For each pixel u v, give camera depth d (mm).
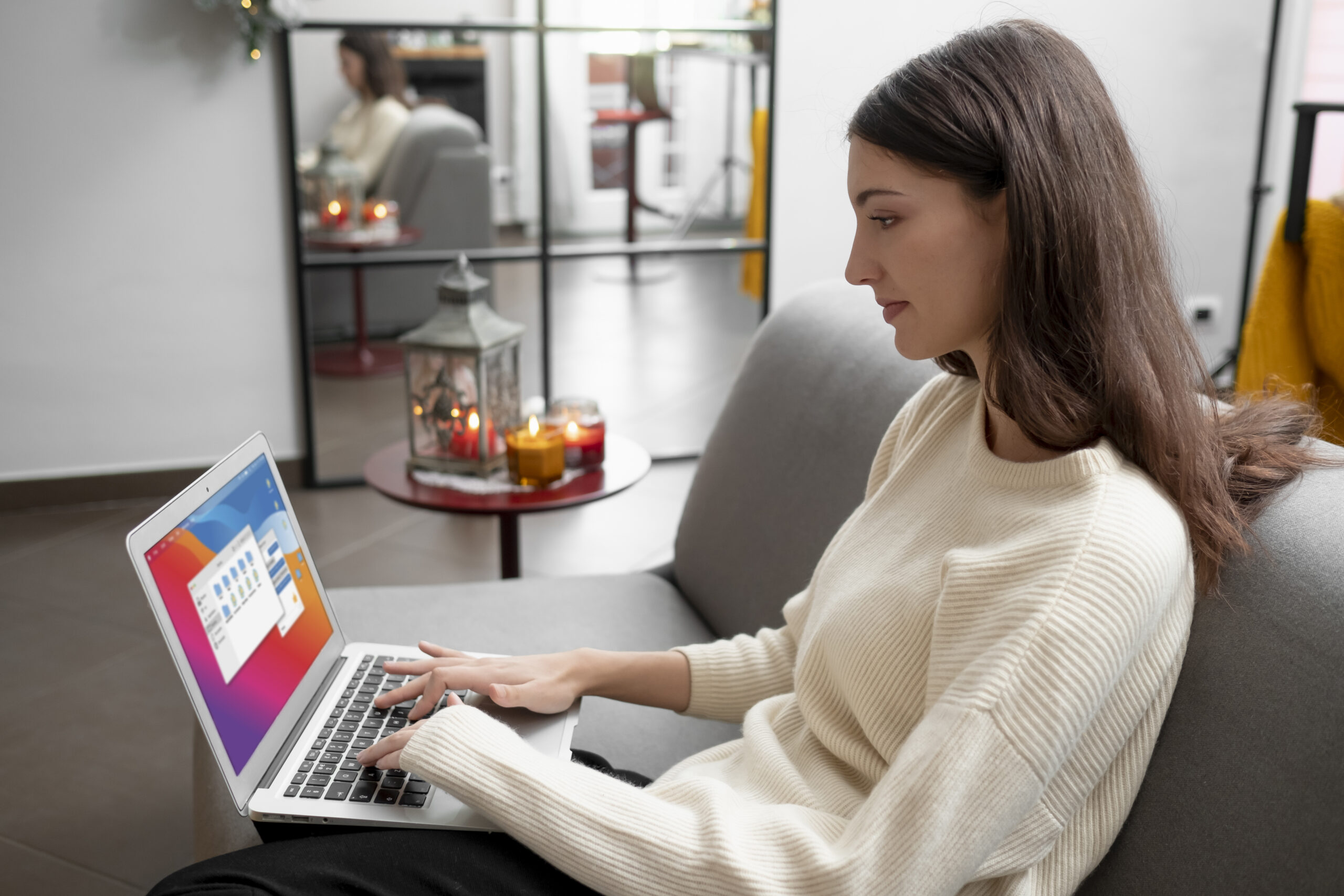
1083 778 853
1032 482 917
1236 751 842
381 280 3416
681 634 1684
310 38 3197
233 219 3252
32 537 3080
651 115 3516
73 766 2064
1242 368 2254
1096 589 814
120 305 3217
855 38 3572
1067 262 879
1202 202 3928
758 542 1636
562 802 913
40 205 3094
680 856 871
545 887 916
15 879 1761
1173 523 866
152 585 971
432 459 1966
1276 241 2189
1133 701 854
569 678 1193
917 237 916
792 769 1043
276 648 1154
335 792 1025
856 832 833
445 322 1906
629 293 3641
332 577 2881
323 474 3488
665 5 3436
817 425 1590
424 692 1176
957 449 1059
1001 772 798
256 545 1183
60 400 3234
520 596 1759
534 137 3449
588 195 3533
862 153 933
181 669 973
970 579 881
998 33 923
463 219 3455
